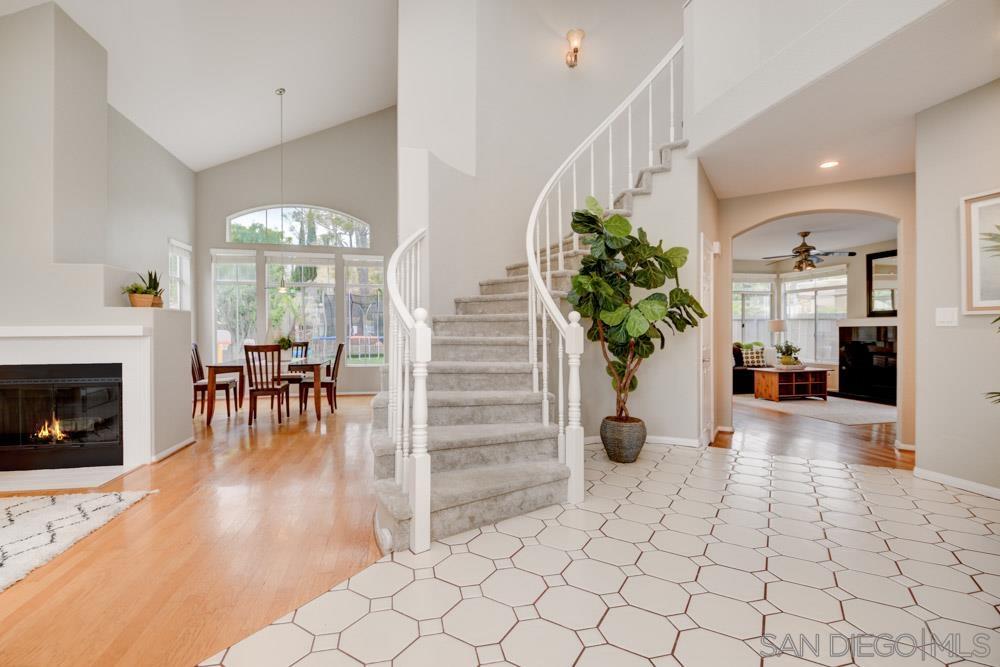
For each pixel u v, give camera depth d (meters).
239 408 5.67
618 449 3.20
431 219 3.83
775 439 4.15
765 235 7.10
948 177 2.73
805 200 4.25
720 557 1.87
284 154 7.11
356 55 5.61
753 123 3.00
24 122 3.35
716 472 3.04
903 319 3.81
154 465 3.35
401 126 4.36
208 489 2.82
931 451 2.87
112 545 2.06
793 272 9.12
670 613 1.50
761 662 1.27
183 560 1.92
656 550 1.93
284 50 5.07
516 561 1.84
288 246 7.12
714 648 1.33
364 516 2.40
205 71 4.90
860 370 7.23
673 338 3.72
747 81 2.96
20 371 3.25
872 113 2.87
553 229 4.82
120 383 3.35
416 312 1.97
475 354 3.27
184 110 5.40
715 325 4.59
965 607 1.53
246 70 5.15
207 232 6.80
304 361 5.38
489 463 2.47
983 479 2.60
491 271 4.47
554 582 1.69
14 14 3.36
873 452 3.66
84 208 3.66
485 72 4.48
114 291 3.53
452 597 1.60
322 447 3.86
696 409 3.65
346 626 1.45
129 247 5.19
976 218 2.60
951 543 1.99
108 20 3.74
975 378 2.64
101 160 3.87
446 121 4.38
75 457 3.29
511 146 4.62
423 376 1.93
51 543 2.05
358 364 7.44
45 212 3.35
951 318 2.75
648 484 2.79
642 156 4.93
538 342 3.25
